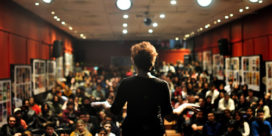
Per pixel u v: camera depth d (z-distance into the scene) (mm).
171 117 1668
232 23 15617
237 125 8547
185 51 27406
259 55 12062
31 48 12289
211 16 13844
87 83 15188
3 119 8695
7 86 9125
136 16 13664
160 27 17828
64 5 11023
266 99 10156
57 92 12445
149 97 1583
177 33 21250
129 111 1604
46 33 15016
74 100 10484
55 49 15891
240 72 14328
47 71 14672
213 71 19156
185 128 9484
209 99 9898
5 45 9367
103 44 28688
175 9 12000
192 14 13227
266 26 11703
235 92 12602
